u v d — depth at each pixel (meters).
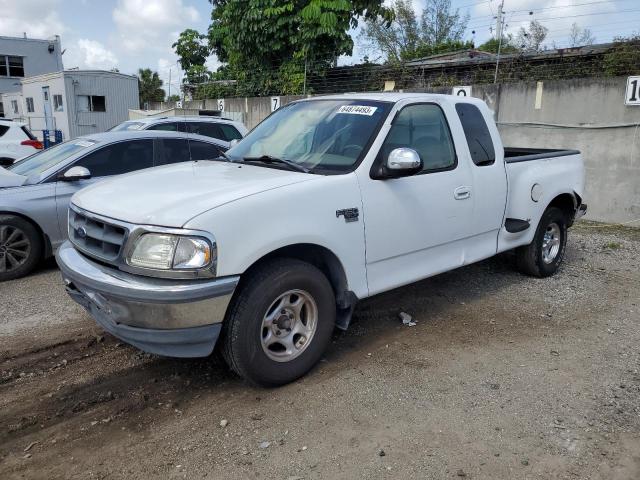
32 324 4.85
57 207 6.30
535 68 12.11
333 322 4.00
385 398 3.69
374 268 4.23
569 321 5.07
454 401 3.66
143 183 3.94
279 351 3.78
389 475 2.94
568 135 10.11
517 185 5.60
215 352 4.26
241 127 11.45
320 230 3.75
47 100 28.55
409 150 3.96
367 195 4.05
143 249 3.28
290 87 15.59
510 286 6.00
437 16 37.56
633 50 10.28
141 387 3.81
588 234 8.80
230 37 16.69
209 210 3.29
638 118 9.30
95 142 6.88
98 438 3.24
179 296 3.19
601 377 4.02
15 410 3.51
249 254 3.39
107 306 3.43
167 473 2.94
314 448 3.16
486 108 5.38
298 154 4.41
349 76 14.94
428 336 4.68
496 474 2.96
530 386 3.87
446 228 4.73
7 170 6.71
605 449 3.18
